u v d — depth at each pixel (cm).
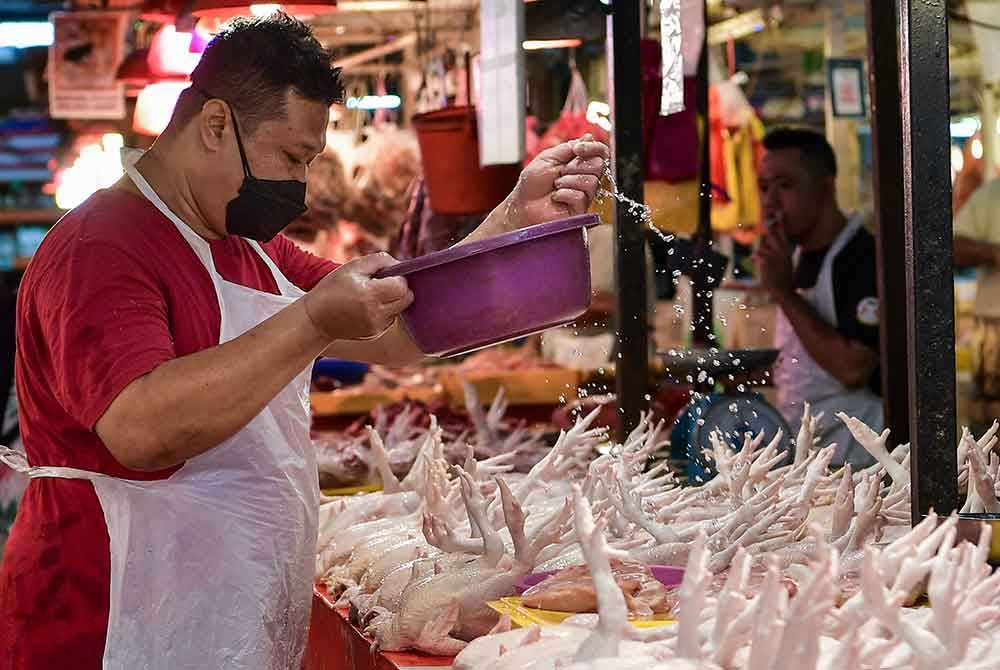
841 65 450
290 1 341
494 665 137
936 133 158
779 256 385
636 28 278
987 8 502
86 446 186
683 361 344
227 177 185
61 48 538
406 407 389
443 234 448
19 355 191
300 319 162
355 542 242
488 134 299
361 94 560
